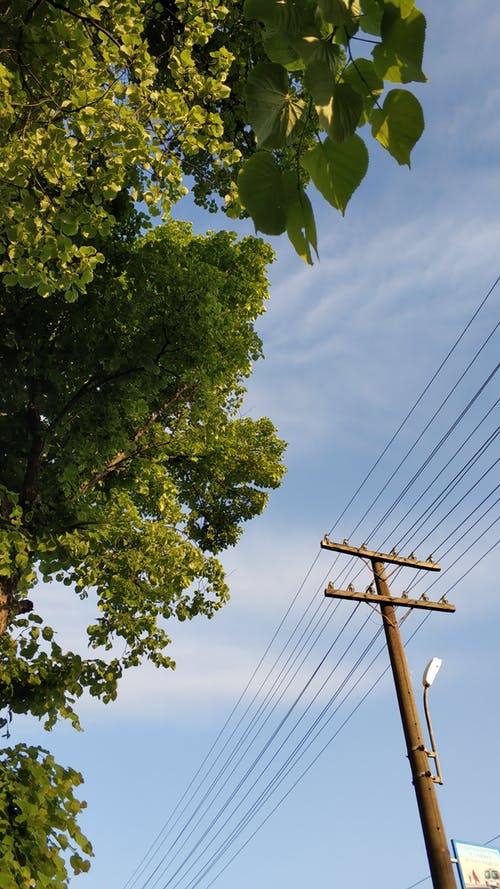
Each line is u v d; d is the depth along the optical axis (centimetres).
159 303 1078
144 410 1078
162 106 693
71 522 1023
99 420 1041
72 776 712
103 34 670
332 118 109
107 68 674
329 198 117
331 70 109
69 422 1015
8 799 656
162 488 1474
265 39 113
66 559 1019
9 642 820
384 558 1445
